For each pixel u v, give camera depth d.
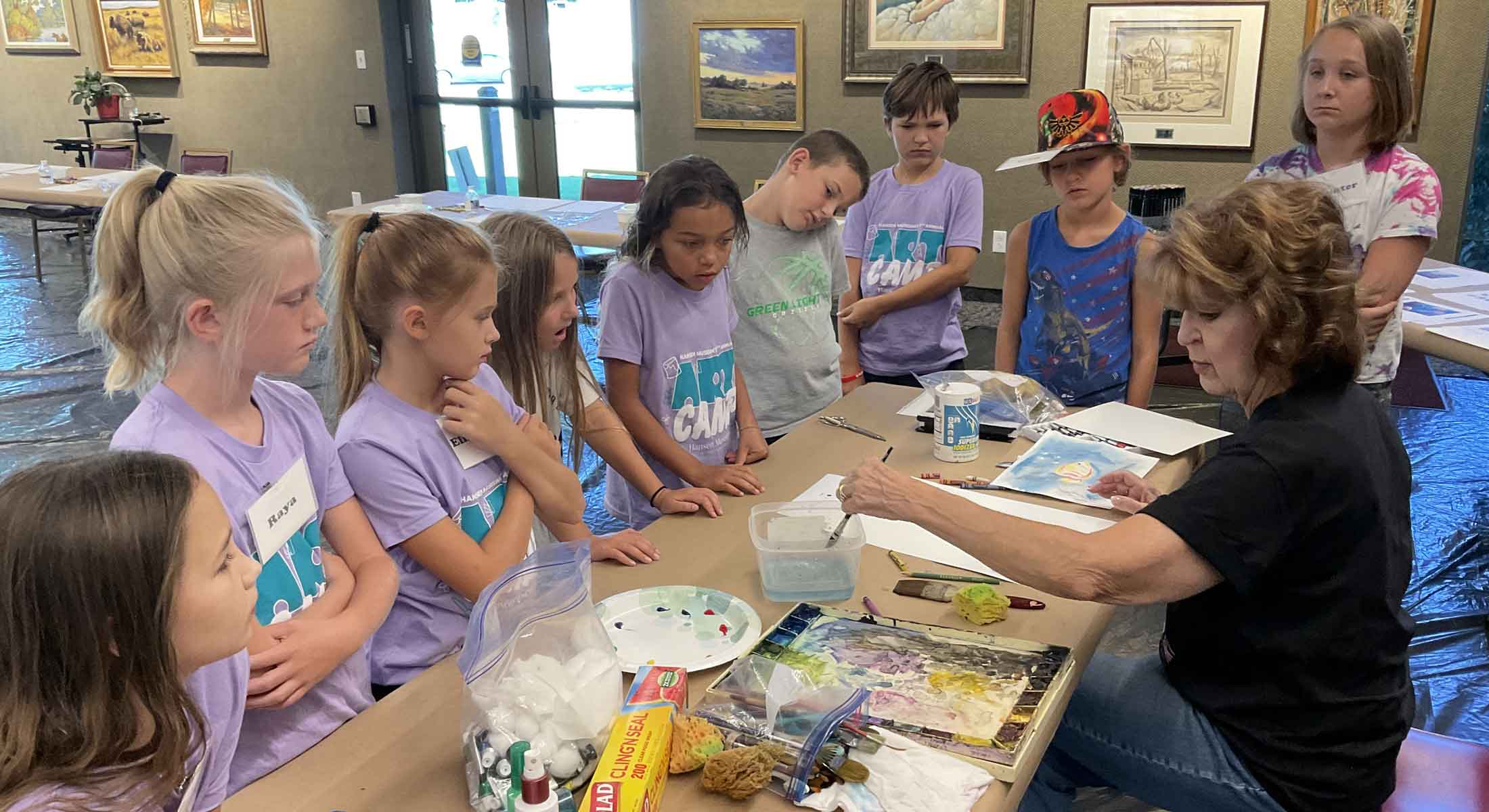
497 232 1.64
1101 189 2.18
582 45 6.62
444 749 1.04
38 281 6.25
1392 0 4.66
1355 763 1.17
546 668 0.98
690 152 6.39
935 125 2.79
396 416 1.35
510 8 6.73
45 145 8.67
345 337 1.37
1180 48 5.14
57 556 0.70
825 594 1.34
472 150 7.20
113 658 0.72
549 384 1.74
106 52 8.00
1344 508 1.10
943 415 1.81
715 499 1.64
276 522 1.17
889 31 5.66
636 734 0.95
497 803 0.91
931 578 1.39
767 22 5.91
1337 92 2.08
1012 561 1.16
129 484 0.74
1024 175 5.66
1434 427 3.81
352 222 1.35
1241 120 5.12
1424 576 2.75
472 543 1.36
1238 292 1.10
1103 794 1.94
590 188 5.28
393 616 1.39
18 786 0.71
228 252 1.04
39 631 0.71
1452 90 4.65
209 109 7.80
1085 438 1.88
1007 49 5.45
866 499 1.27
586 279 6.17
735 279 2.22
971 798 0.94
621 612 1.28
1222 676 1.26
